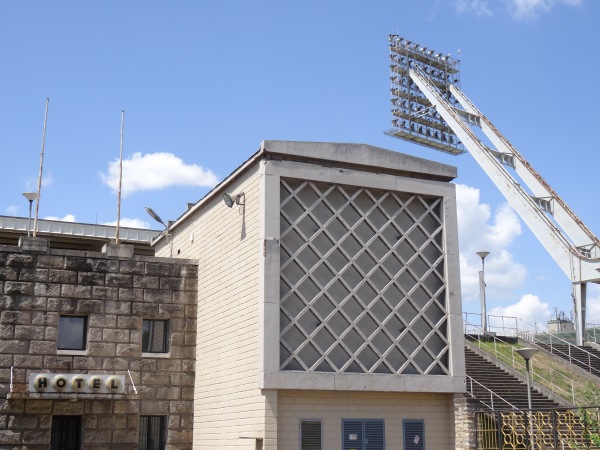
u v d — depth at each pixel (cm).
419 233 2272
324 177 2136
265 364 1922
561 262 5322
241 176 2212
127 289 2314
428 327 2200
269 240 2011
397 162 2253
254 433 1933
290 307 2025
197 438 2259
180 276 2414
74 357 2188
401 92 7875
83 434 2142
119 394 2175
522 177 6203
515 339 3856
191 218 2600
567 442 2205
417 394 2144
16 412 2077
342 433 2012
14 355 2119
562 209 5731
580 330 4947
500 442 2198
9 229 3556
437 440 2139
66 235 3681
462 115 7012
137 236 3866
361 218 2183
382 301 2153
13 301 2152
